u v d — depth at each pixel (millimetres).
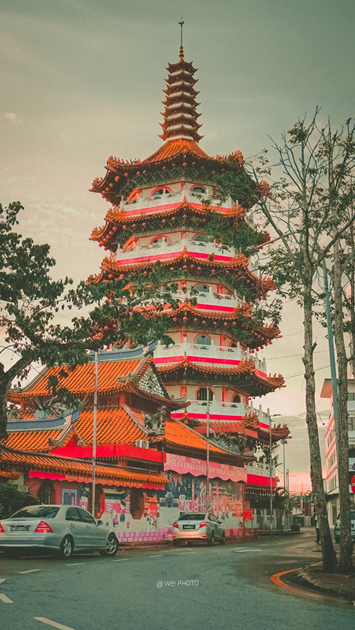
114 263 63438
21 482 31688
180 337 63438
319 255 22547
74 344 29297
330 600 14547
